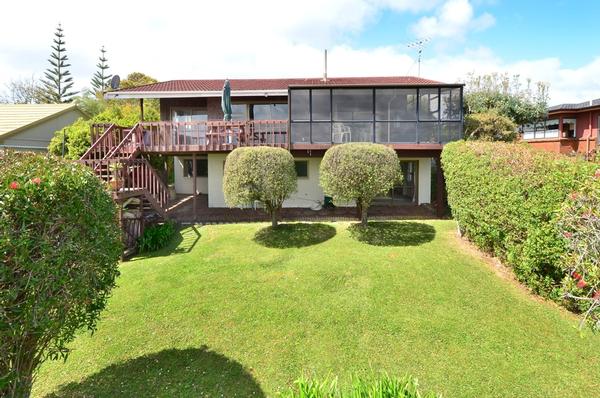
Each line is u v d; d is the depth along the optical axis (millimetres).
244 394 4199
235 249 8938
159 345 5176
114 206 4109
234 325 5605
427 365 4598
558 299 5516
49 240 3010
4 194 2709
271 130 13305
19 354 3064
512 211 6402
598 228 2900
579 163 5441
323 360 4781
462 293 6273
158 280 7270
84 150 15141
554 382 4203
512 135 15578
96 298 3736
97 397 4152
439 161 12375
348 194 9172
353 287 6648
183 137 13883
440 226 10242
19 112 18453
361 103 12547
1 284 2662
